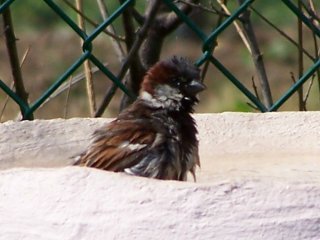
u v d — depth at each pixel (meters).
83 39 9.07
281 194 5.97
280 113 8.95
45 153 8.24
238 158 8.41
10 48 9.77
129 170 7.88
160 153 7.95
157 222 5.86
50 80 24.12
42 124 8.50
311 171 7.82
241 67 26.27
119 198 5.94
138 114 8.22
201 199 5.90
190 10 10.35
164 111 8.23
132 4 9.34
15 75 9.83
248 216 5.89
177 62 8.48
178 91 8.32
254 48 10.40
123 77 9.70
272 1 28.56
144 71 9.92
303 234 5.91
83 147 8.34
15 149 8.23
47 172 6.18
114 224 5.88
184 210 5.88
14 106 20.50
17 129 8.40
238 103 19.62
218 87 24.22
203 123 8.80
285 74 26.00
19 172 6.23
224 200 5.91
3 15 9.68
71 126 8.53
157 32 10.27
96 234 5.88
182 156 8.09
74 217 5.93
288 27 28.03
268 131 8.76
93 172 6.09
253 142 8.62
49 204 6.00
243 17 10.38
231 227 5.87
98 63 9.21
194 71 8.43
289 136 8.69
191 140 8.20
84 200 5.97
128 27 9.93
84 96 21.94
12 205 6.06
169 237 5.84
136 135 7.98
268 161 8.27
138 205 5.91
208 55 9.29
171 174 8.02
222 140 8.67
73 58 25.67
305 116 8.91
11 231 5.98
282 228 5.90
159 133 8.04
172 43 27.41
